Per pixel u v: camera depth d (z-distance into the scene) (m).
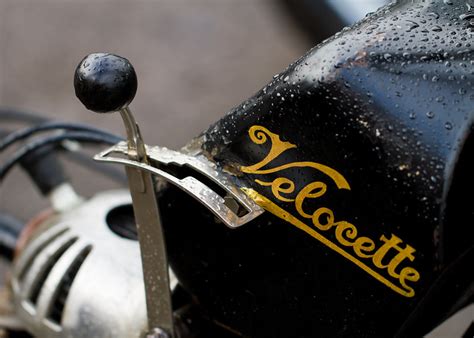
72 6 2.93
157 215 0.74
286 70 0.71
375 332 0.72
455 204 0.68
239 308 0.75
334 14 1.80
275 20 2.87
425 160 0.67
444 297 0.73
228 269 0.75
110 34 2.77
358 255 0.70
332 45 0.70
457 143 0.67
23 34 2.75
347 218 0.70
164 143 2.28
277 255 0.72
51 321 0.85
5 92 2.46
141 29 2.80
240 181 0.72
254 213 0.71
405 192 0.68
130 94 0.70
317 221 0.71
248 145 0.72
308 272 0.72
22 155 0.99
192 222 0.75
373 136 0.68
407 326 0.73
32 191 2.01
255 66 2.64
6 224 1.09
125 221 0.90
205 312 0.78
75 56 2.64
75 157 1.28
